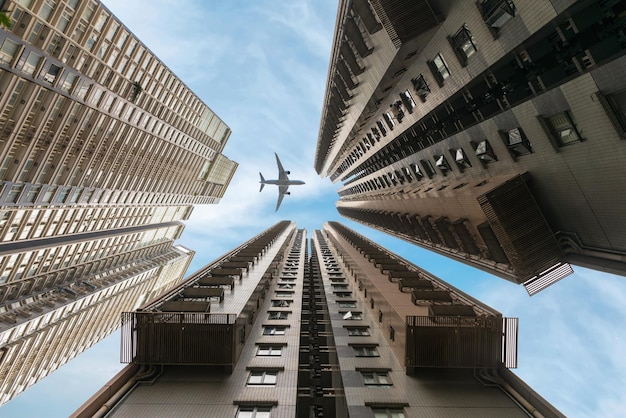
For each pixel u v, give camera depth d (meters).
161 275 137.50
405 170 41.88
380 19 19.89
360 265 40.44
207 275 33.09
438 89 23.00
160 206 111.19
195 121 104.75
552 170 17.50
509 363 20.42
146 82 74.75
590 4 12.45
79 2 49.91
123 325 20.12
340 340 27.89
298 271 54.75
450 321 21.14
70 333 86.12
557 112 15.70
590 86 13.48
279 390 18.88
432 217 35.25
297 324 29.52
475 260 28.64
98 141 65.12
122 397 17.73
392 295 27.48
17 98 46.47
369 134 45.19
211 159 128.25
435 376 21.00
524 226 19.09
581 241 17.88
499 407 18.20
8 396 71.06
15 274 63.69
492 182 21.34
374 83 28.50
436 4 19.09
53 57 48.75
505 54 16.41
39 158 53.03
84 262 86.81
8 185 49.47
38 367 77.81
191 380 19.61
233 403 17.62
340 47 31.11
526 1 13.97
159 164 93.31
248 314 26.03
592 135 14.46
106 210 82.19
